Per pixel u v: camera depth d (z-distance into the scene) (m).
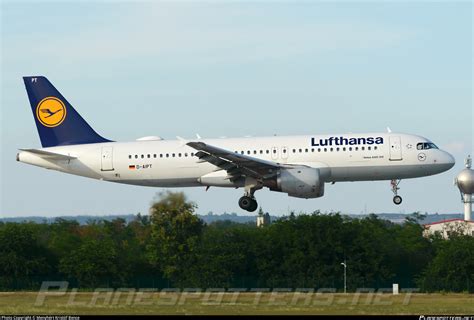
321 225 187.12
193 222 194.62
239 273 184.38
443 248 184.75
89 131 178.25
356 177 165.25
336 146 164.50
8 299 126.88
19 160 177.62
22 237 180.62
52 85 179.12
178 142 172.38
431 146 164.12
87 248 179.00
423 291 164.12
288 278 180.12
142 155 172.25
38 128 179.00
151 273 187.88
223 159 161.75
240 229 199.75
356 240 183.75
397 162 163.00
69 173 176.50
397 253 188.00
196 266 183.50
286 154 165.38
